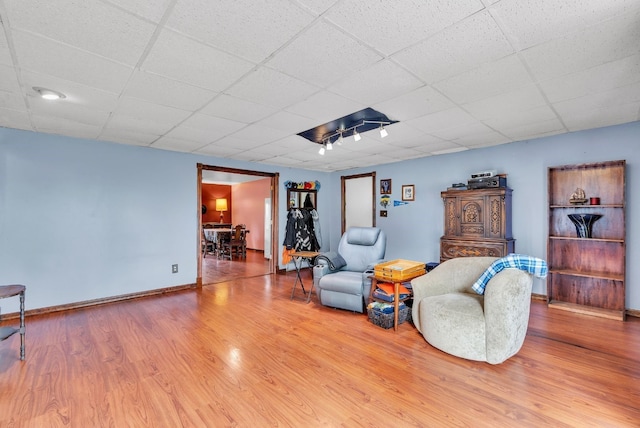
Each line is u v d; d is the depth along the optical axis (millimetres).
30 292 3467
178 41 1687
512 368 2240
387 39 1679
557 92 2402
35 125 3232
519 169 4020
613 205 3213
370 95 2449
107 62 1914
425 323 2639
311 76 2117
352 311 3553
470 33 1624
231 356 2455
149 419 1721
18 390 1987
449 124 3232
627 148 3266
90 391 1980
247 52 1807
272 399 1902
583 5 1396
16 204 3398
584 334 2824
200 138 3785
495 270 2477
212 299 4082
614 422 1662
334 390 1995
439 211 4859
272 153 4691
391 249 5504
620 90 2363
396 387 2023
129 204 4141
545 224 3828
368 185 6109
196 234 4750
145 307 3736
